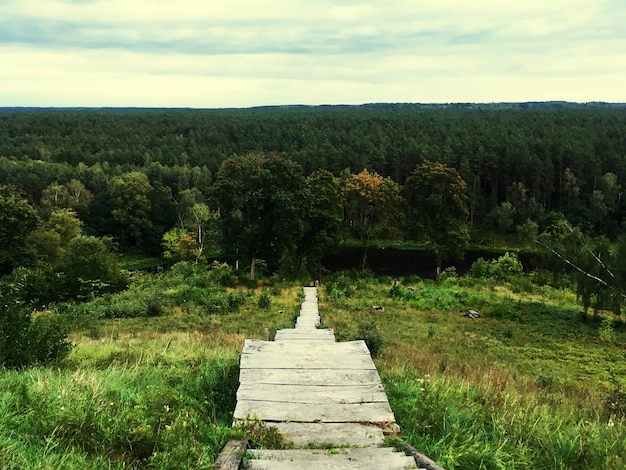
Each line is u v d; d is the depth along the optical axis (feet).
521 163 228.63
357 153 263.90
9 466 11.19
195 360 31.55
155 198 226.17
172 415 15.66
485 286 113.50
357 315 82.12
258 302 85.81
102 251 109.81
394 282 110.42
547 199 238.27
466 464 14.12
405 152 250.16
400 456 13.17
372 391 18.78
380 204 161.89
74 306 79.36
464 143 257.75
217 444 14.34
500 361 57.57
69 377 20.84
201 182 255.91
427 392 20.59
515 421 18.20
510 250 207.82
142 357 31.45
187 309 81.05
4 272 114.52
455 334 72.33
